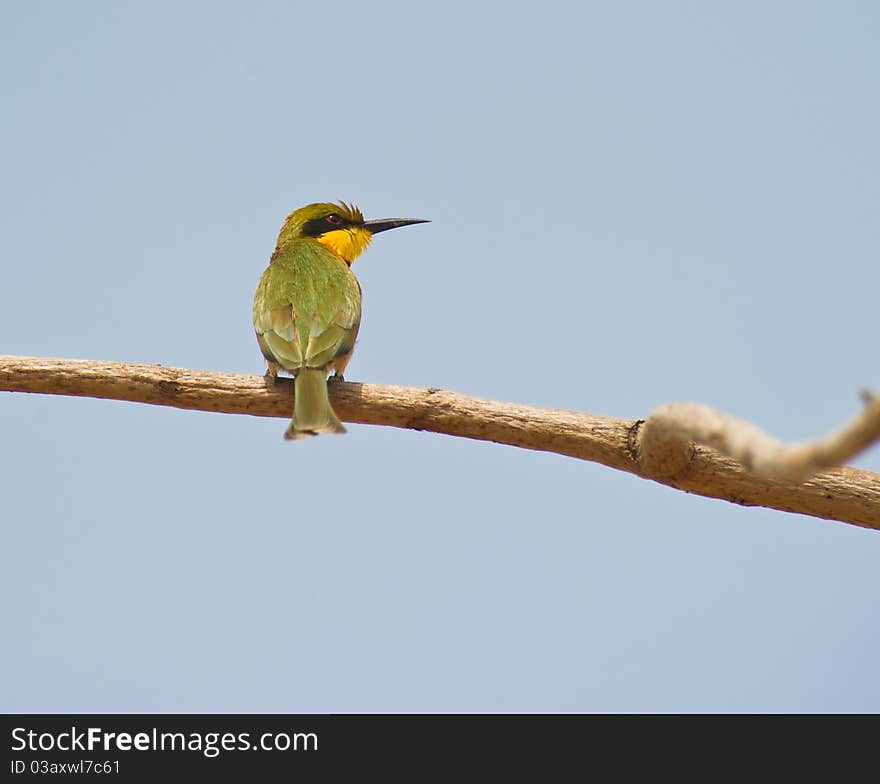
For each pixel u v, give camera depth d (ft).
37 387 36.58
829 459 20.52
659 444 33.24
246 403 38.04
